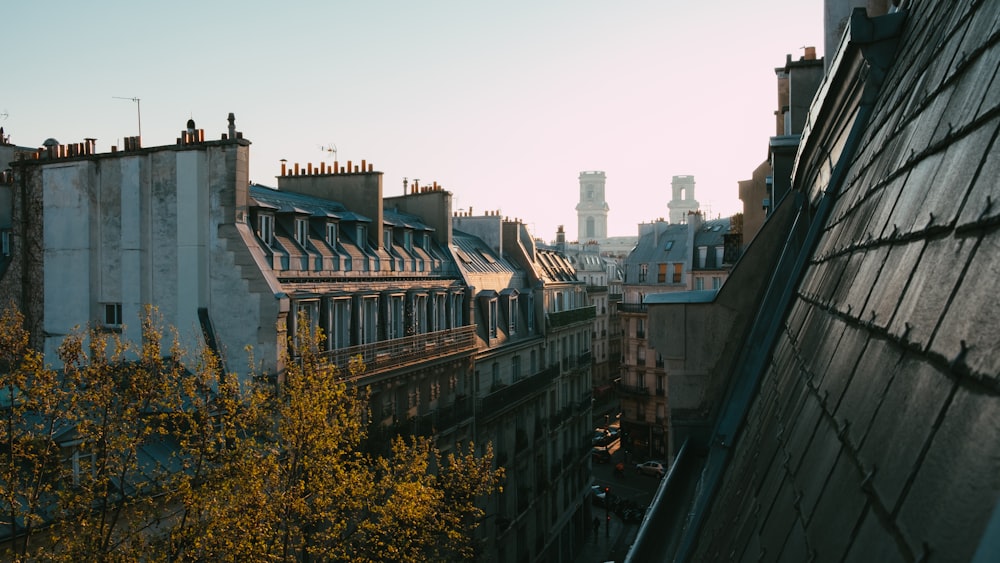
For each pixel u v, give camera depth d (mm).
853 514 2365
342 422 19531
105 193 25188
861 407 2826
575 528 49688
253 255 22766
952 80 3473
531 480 41656
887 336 2857
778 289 8820
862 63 7379
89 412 15836
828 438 3189
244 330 22844
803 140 10539
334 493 17234
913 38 5934
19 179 26859
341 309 26250
